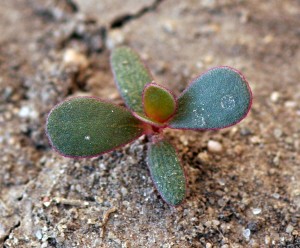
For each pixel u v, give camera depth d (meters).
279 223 0.05
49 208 0.05
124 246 0.05
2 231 0.05
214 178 0.05
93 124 0.05
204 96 0.05
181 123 0.05
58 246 0.05
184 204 0.05
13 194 0.06
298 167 0.06
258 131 0.06
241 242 0.05
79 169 0.05
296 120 0.06
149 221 0.05
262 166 0.06
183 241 0.05
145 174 0.05
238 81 0.05
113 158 0.05
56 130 0.05
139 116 0.05
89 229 0.05
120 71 0.05
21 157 0.06
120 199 0.05
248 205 0.05
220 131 0.06
